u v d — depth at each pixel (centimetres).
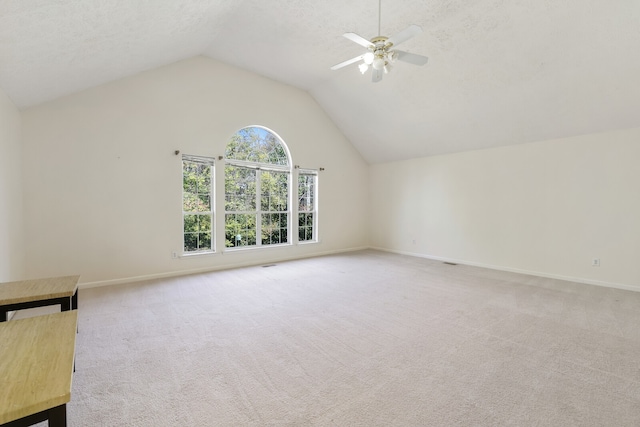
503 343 262
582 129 450
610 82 373
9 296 196
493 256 563
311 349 250
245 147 586
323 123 691
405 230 714
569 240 475
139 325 295
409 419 169
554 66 382
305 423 166
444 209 638
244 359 234
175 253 493
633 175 418
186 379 207
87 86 411
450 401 185
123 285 433
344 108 650
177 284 440
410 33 260
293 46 473
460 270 543
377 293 402
